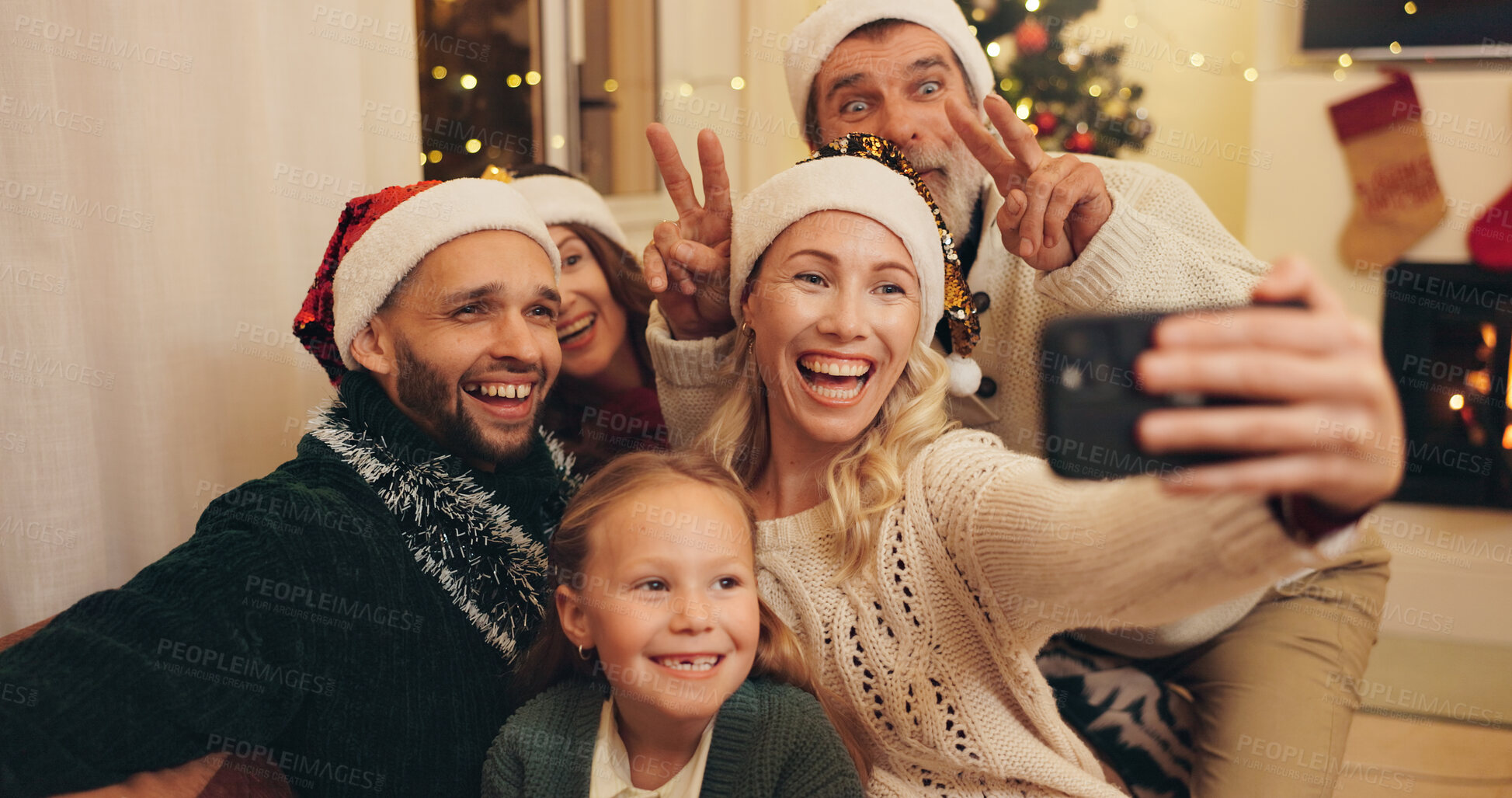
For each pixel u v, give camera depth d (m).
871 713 1.10
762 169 3.85
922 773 1.11
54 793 0.86
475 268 1.13
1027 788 1.08
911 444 1.16
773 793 0.99
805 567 1.14
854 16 1.58
